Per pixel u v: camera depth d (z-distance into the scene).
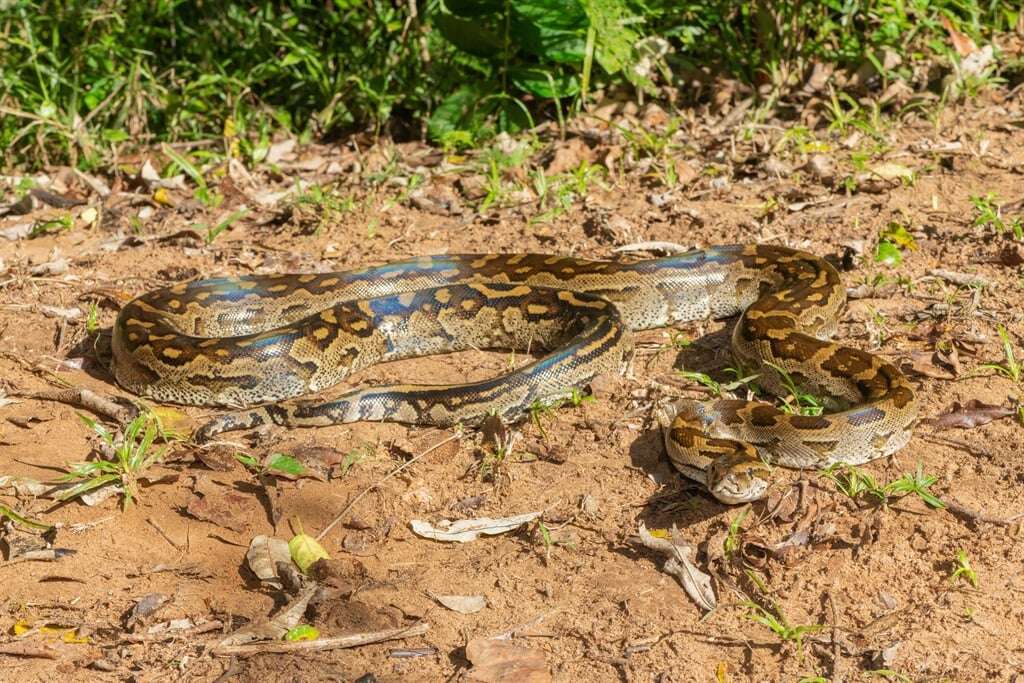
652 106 16.42
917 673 7.07
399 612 7.77
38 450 9.52
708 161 15.00
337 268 12.98
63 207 14.95
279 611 7.82
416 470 9.21
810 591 7.78
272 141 16.97
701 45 17.52
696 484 8.78
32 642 7.60
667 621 7.61
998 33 17.55
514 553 8.29
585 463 9.21
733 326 11.75
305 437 9.71
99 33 17.45
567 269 11.97
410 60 17.31
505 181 14.74
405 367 11.22
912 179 13.77
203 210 14.72
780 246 12.09
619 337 10.59
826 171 14.22
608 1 14.70
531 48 15.83
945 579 7.82
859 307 11.39
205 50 17.67
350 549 8.37
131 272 12.98
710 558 8.05
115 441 9.61
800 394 10.01
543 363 10.03
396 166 15.41
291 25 18.06
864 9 16.73
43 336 11.52
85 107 17.09
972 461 9.02
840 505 8.52
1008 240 12.20
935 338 10.69
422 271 12.16
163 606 7.88
